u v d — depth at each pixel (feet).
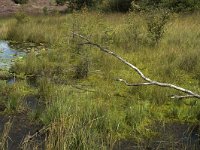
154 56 36.63
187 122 22.34
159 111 23.61
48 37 50.62
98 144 17.76
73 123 17.60
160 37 42.96
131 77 30.35
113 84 28.73
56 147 16.44
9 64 36.45
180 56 35.17
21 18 65.46
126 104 24.48
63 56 37.45
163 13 43.27
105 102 24.29
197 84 28.89
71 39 40.86
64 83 28.50
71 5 96.53
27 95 26.48
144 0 70.54
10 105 23.89
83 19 45.44
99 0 90.33
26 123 21.86
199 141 19.95
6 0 116.37
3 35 54.80
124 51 39.14
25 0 119.85
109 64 33.81
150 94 25.72
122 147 19.21
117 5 81.87
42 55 38.81
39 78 30.25
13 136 20.25
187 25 53.83
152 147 19.30
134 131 20.84
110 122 20.75
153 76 30.76
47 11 99.66
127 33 46.37
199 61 33.60
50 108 21.94
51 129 18.61
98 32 45.14
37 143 19.11
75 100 22.82
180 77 30.35
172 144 19.01
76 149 17.38
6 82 29.40
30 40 51.88
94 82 29.48
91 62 33.17
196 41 42.93
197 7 68.69
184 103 24.71
